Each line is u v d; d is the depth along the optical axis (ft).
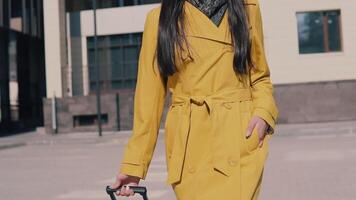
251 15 7.68
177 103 7.64
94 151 64.59
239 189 7.10
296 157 45.85
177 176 7.36
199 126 7.36
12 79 123.85
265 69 7.76
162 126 82.58
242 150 7.27
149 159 7.73
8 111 119.34
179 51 7.42
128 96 99.66
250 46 7.50
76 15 105.09
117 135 88.22
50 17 103.76
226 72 7.41
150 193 30.30
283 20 93.20
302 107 91.86
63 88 103.30
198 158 7.35
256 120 7.37
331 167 38.34
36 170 46.55
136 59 103.60
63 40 104.22
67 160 54.49
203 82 7.41
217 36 7.39
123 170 7.59
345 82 91.25
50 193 32.60
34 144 83.15
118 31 103.96
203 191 7.23
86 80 104.58
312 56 92.48
